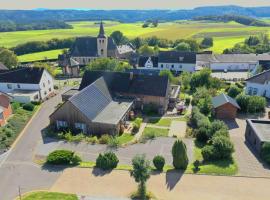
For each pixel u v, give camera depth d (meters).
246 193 32.03
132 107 57.94
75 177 35.62
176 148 36.00
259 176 35.09
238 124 51.41
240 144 43.78
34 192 32.91
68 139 46.19
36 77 68.50
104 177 35.44
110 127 47.38
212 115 55.62
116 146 43.91
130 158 40.34
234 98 60.62
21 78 68.81
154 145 44.09
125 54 134.25
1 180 35.53
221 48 147.25
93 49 121.56
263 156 39.06
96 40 122.81
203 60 106.88
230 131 48.59
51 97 70.94
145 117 56.25
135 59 116.62
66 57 102.00
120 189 33.12
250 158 39.44
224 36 180.62
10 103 58.53
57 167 37.94
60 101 67.38
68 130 49.41
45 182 34.84
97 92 55.00
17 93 66.25
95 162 39.16
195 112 53.22
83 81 63.06
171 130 49.78
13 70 75.00
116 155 41.22
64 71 99.50
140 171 30.83
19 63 114.00
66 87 80.81
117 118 49.31
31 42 160.12
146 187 32.69
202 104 57.88
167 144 44.31
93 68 83.38
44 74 70.19
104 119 48.88
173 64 99.94
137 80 60.53
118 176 35.62
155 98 58.59
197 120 50.16
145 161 31.84
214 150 38.72
